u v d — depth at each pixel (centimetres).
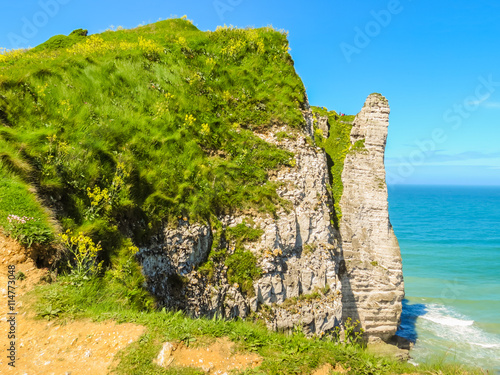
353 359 839
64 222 1074
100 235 1139
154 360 734
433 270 5475
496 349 2727
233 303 1486
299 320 1656
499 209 16538
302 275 1758
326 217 1948
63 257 990
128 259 1153
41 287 882
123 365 713
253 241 1608
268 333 952
